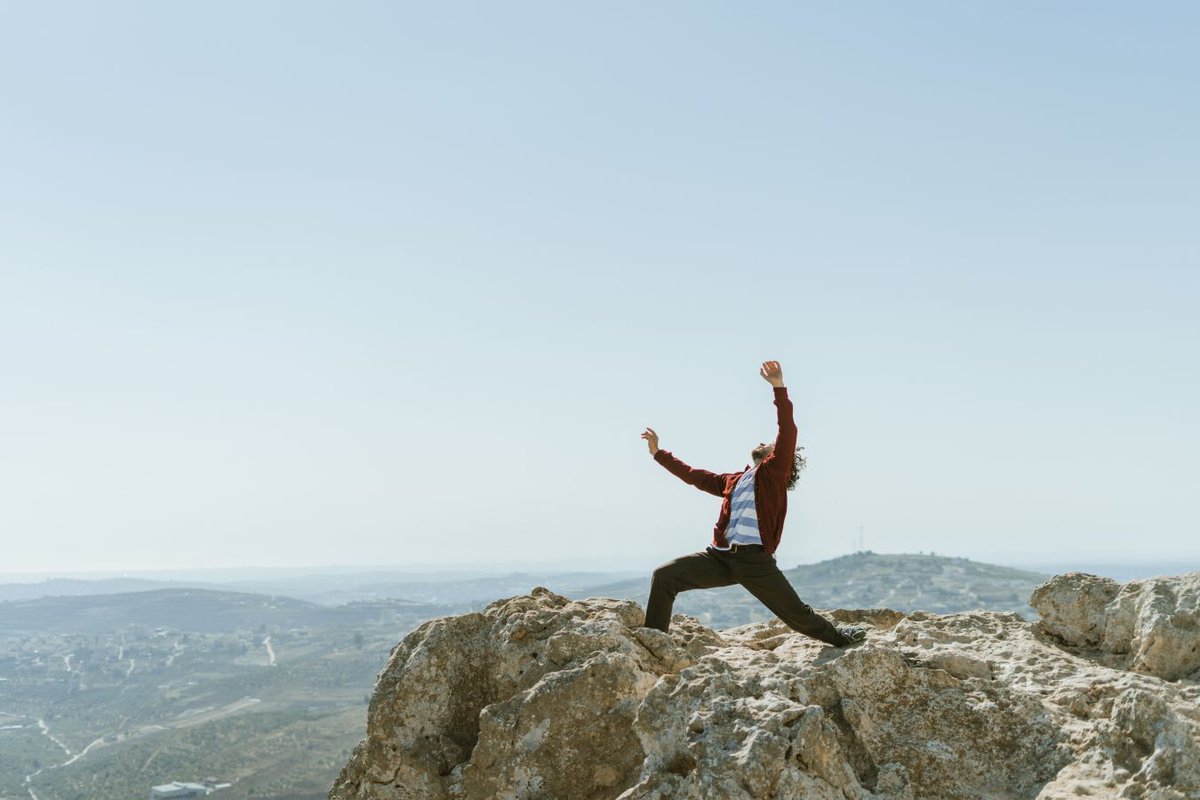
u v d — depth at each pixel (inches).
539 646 299.6
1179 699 247.1
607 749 271.0
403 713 303.6
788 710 224.7
